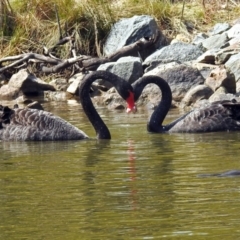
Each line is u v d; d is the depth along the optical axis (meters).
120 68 22.36
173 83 20.92
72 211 9.70
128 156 13.20
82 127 16.88
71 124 16.25
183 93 20.73
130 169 12.07
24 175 11.84
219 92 19.88
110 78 15.82
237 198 9.98
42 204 10.07
